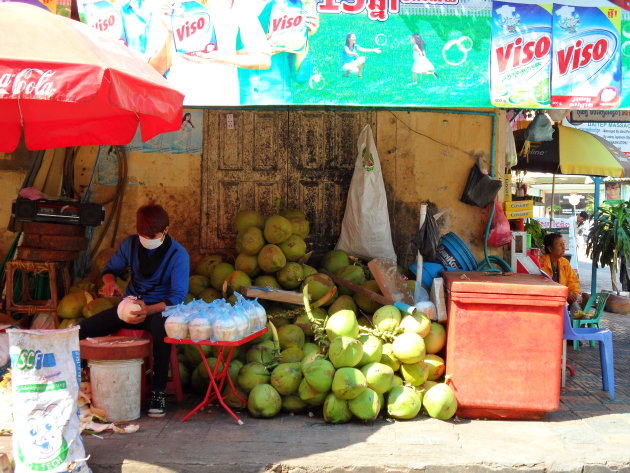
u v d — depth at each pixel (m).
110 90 3.62
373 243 6.36
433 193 6.75
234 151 6.77
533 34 4.80
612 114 9.66
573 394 5.50
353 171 6.78
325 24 4.80
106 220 6.73
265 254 5.81
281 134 6.79
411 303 5.44
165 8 4.83
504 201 7.14
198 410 4.85
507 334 4.73
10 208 6.72
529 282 4.88
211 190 6.76
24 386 3.54
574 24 4.80
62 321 5.75
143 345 4.54
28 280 6.38
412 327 4.93
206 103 4.84
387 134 6.77
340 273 5.98
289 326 5.40
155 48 4.84
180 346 5.50
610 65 4.81
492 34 4.80
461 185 6.72
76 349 3.70
